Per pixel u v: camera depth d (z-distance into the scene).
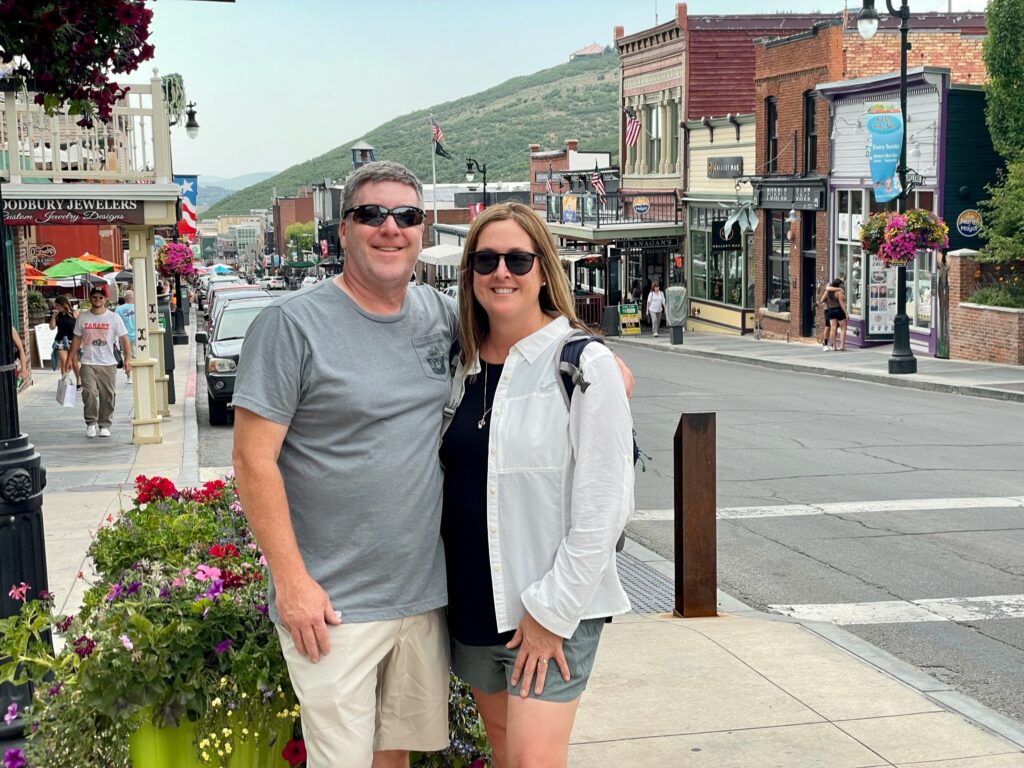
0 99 15.84
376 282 3.37
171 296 41.16
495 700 3.66
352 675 3.31
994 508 11.21
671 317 37.06
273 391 3.25
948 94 26.58
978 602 8.24
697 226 44.06
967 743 5.33
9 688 4.32
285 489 3.38
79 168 15.88
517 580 3.38
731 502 11.73
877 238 24.08
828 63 33.00
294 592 3.23
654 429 16.88
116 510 10.78
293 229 131.75
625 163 51.28
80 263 28.95
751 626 7.33
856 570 9.13
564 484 3.35
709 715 5.71
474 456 3.44
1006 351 24.70
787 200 35.16
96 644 3.67
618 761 5.16
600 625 3.43
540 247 3.45
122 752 3.65
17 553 4.46
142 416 15.47
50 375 26.92
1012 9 25.05
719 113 44.69
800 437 15.91
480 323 3.56
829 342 30.94
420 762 4.07
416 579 3.39
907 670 6.52
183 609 3.71
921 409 18.97
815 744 5.32
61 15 4.55
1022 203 24.69
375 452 3.32
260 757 3.72
